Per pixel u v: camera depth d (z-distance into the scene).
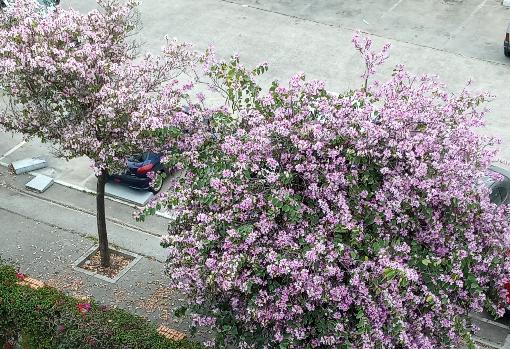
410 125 8.88
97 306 10.34
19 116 11.01
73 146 10.41
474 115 9.62
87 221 14.20
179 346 9.52
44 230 13.86
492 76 19.28
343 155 8.59
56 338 9.99
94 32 10.99
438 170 8.37
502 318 11.81
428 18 22.39
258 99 9.59
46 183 15.22
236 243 8.27
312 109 9.08
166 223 14.20
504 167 15.20
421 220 8.65
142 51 20.17
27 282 11.16
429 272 8.38
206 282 8.32
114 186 15.15
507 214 9.18
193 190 9.05
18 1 11.55
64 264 12.89
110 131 10.51
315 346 8.27
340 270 8.18
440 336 8.48
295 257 8.09
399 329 7.75
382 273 7.84
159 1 23.55
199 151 9.34
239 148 8.72
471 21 22.20
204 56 11.52
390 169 8.51
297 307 7.97
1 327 10.60
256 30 21.67
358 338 8.07
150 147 10.44
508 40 19.69
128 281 12.46
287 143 8.64
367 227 8.54
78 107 10.73
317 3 23.44
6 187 15.27
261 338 8.60
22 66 10.07
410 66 19.67
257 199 8.50
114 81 10.74
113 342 9.57
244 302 8.55
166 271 10.05
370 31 21.58
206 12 22.78
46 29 10.68
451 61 19.97
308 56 20.22
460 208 8.53
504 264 8.95
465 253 8.36
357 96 9.34
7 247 13.31
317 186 8.53
